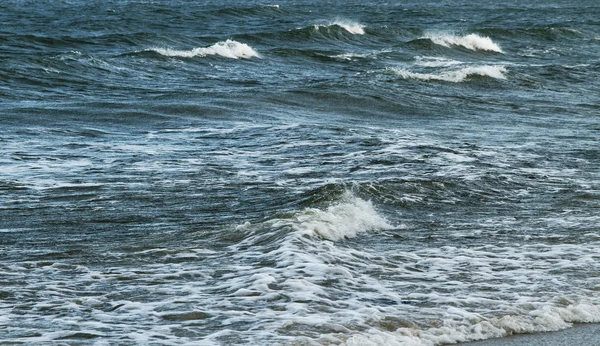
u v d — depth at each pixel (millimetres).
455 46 80188
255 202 22609
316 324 13922
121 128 34625
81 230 19781
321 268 16672
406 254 18266
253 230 19062
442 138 34031
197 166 27422
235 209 21875
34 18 105812
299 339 13211
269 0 187375
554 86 53844
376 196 23078
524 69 59375
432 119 40250
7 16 107438
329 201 22078
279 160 28578
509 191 24812
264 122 36938
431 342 13602
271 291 15422
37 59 52469
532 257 18359
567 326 14633
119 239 19000
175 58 61438
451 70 56219
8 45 67375
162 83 51000
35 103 39719
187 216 21125
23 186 24016
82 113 37062
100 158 28438
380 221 20766
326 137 33188
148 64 58188
